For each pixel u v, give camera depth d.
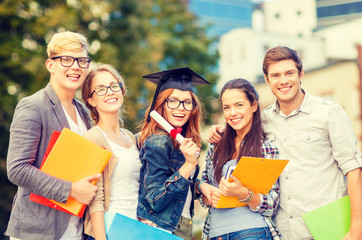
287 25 40.16
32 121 3.22
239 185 3.20
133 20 18.69
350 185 3.41
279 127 3.66
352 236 3.33
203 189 3.55
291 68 3.54
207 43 22.47
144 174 3.36
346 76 27.50
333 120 3.51
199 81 3.81
